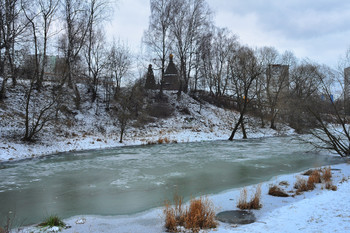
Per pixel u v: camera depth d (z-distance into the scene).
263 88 41.34
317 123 18.33
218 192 9.91
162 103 37.31
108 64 32.84
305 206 7.45
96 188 10.52
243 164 15.76
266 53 42.19
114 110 32.19
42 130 22.03
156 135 29.12
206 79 45.88
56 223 6.77
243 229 5.89
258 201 7.93
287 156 18.91
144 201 8.87
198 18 39.25
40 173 13.08
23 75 25.59
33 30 23.23
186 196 9.41
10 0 20.12
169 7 37.00
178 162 16.36
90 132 26.27
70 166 14.87
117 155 18.92
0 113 21.45
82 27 30.25
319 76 17.67
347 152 17.80
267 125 40.25
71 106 29.33
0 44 21.19
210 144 26.25
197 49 40.69
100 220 7.12
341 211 6.55
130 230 6.36
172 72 45.28
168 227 6.48
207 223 6.36
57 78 27.47
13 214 7.66
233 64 36.50
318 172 11.68
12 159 16.33
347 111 17.19
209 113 40.16
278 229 5.69
